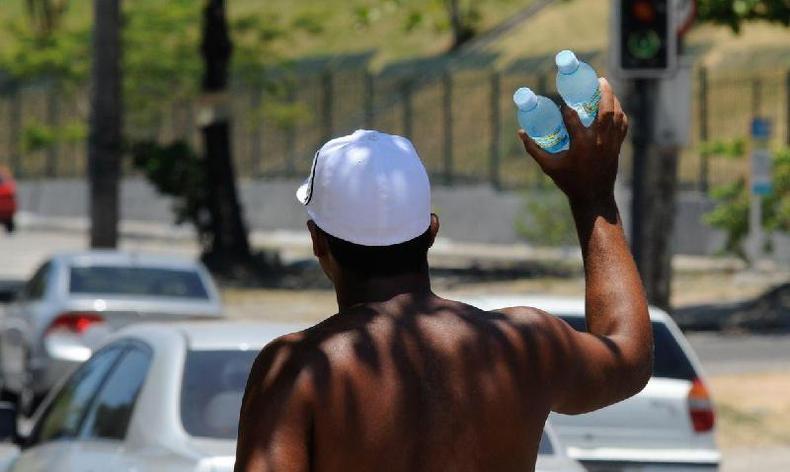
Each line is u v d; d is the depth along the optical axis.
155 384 11.73
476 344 5.14
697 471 17.59
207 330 12.59
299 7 134.38
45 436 13.38
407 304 5.24
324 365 4.95
